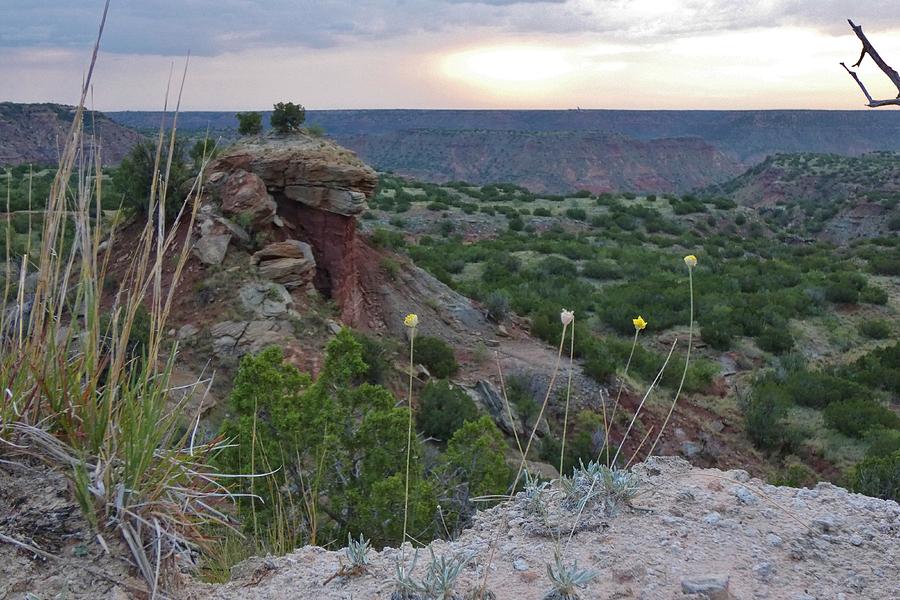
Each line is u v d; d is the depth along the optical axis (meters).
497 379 23.19
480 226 60.62
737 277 44.88
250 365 7.80
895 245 67.75
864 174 137.00
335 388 8.15
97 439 3.10
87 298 3.18
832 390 25.34
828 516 3.63
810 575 3.09
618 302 35.47
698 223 70.75
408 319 3.51
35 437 3.04
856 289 42.31
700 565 3.11
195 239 21.34
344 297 23.92
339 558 3.38
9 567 2.73
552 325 28.66
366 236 29.53
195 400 12.85
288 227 23.58
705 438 22.03
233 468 6.79
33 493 2.96
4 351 3.27
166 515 2.96
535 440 19.48
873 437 21.45
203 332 18.81
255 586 3.18
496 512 3.75
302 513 6.22
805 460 21.61
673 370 25.66
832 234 105.38
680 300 36.53
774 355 31.30
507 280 40.16
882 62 2.57
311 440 7.29
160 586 2.83
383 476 7.24
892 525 3.55
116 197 21.61
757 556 3.20
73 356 3.43
